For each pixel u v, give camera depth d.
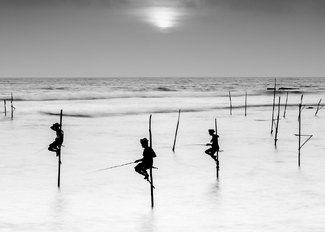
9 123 39.22
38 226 11.99
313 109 60.66
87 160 22.09
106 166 20.62
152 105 62.31
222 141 29.38
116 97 83.75
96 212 13.46
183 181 17.77
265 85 165.25
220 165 21.16
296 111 56.81
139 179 18.11
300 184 17.22
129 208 13.95
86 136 31.27
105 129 35.72
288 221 12.48
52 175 18.61
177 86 147.62
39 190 16.03
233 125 39.53
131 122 41.62
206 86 150.62
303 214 13.20
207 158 23.08
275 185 17.06
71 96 78.62
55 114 48.09
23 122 40.22
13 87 121.06
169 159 22.70
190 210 13.75
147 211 13.62
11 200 14.58
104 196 15.39
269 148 26.41
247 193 15.85
